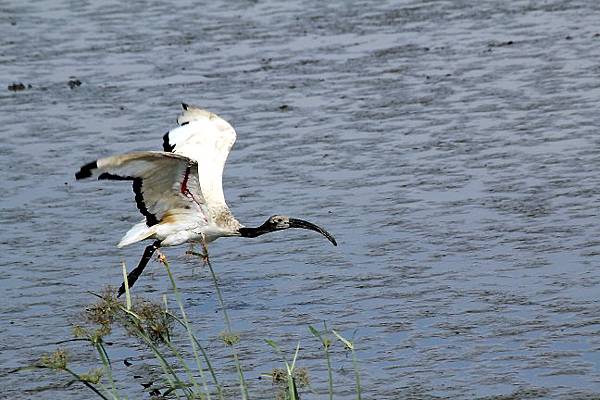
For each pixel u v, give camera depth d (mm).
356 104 20047
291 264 14297
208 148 12477
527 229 14688
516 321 12367
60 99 21219
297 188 16609
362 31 24656
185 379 11703
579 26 23672
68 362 12188
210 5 27469
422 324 12477
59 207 16406
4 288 14016
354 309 12969
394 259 14164
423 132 18438
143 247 15070
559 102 19203
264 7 27125
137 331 9852
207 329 12797
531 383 11109
